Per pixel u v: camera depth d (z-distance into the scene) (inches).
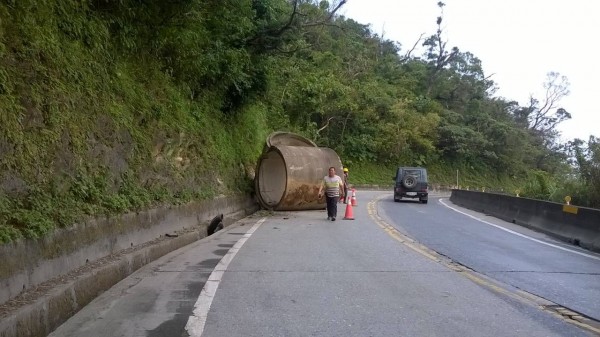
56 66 310.7
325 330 225.1
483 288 309.0
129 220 366.3
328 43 2143.2
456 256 427.8
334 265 369.4
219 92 730.2
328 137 2175.2
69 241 269.0
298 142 972.6
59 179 286.2
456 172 2588.6
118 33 432.8
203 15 585.0
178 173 528.1
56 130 291.1
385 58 2984.7
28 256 223.9
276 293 285.7
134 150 420.8
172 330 221.0
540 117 3344.0
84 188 308.3
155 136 476.1
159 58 526.3
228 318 239.6
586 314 259.0
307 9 904.9
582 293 304.2
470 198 1096.8
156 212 427.8
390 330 226.4
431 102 2662.4
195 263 368.2
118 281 305.3
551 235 600.7
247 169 876.0
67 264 265.1
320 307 259.9
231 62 663.1
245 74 723.4
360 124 2277.3
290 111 1695.4
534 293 301.1
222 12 624.7
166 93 534.9
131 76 459.2
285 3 816.9
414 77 2903.5
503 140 2785.4
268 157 874.1
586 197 819.4
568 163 961.5
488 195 948.6
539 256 442.0
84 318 234.4
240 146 860.0
